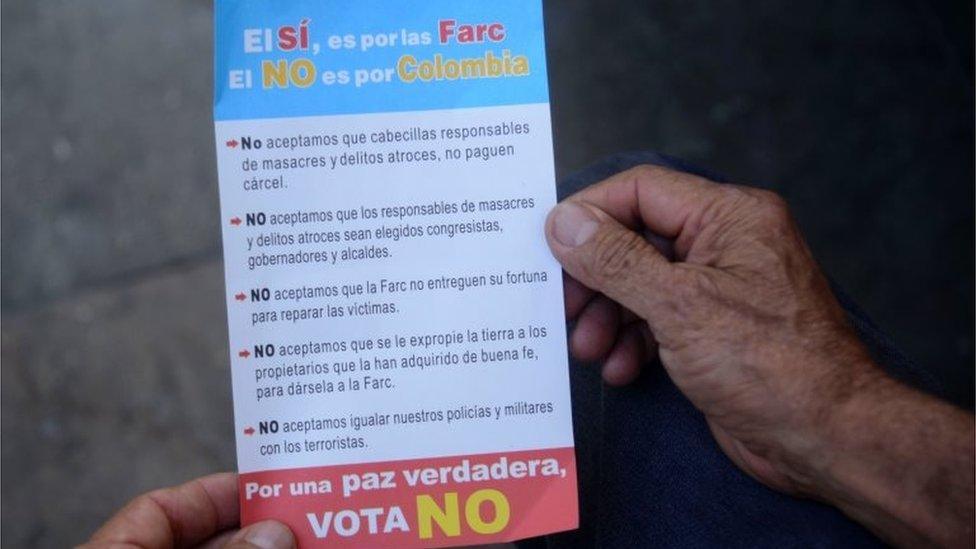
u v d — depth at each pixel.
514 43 0.77
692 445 0.91
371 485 0.76
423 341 0.77
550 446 0.77
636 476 0.92
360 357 0.76
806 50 1.70
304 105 0.76
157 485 1.65
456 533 0.77
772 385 0.76
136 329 1.68
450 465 0.77
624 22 1.70
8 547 1.63
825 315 0.78
